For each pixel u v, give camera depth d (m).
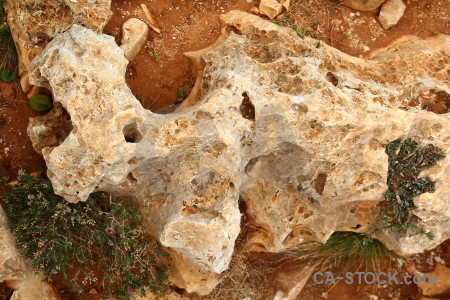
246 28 1.68
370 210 1.74
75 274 1.67
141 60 1.68
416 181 1.62
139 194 1.59
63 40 1.44
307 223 1.75
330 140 1.50
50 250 1.54
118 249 1.58
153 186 1.57
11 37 1.63
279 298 1.95
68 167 1.40
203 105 1.46
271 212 1.71
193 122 1.45
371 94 1.57
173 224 1.49
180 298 1.80
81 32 1.44
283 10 1.78
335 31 1.81
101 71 1.41
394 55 1.75
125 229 1.59
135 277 1.65
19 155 1.63
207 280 1.73
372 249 1.90
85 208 1.54
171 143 1.44
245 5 1.76
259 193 1.70
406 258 2.00
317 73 1.53
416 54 1.73
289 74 1.54
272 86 1.53
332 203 1.68
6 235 1.53
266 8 1.75
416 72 1.69
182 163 1.49
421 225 1.69
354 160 1.56
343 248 1.88
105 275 1.66
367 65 1.70
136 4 1.69
